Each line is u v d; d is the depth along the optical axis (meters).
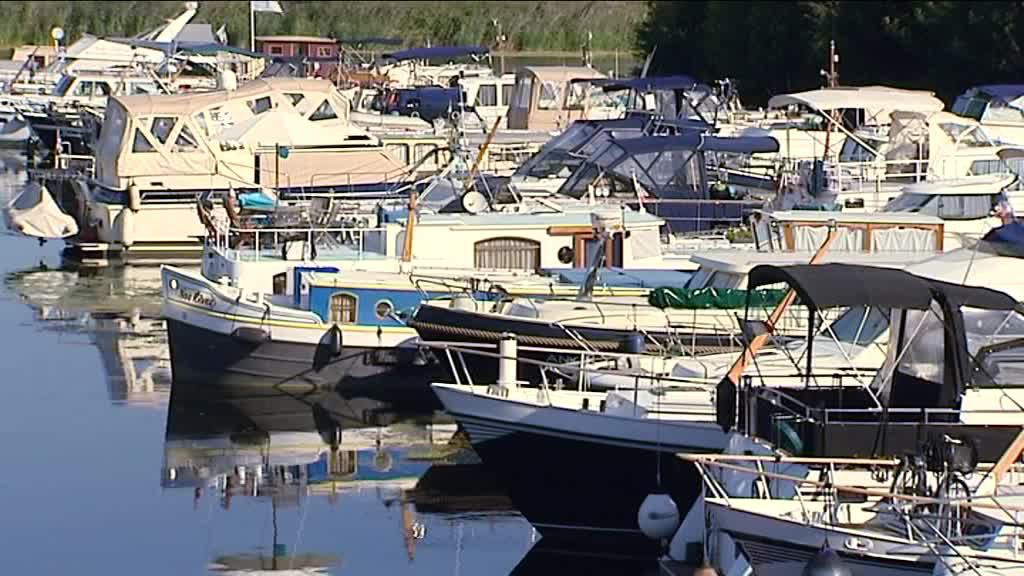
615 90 140.38
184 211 113.25
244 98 115.25
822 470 45.06
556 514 56.56
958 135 102.62
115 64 169.88
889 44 183.38
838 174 96.00
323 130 115.38
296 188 111.00
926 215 77.69
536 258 78.81
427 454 66.81
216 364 74.62
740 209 91.50
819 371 53.34
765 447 47.12
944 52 173.25
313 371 74.00
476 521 58.94
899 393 47.53
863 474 45.12
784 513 44.38
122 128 112.94
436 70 179.25
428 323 66.88
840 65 184.75
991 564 41.28
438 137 126.25
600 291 70.81
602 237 75.56
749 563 44.28
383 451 67.06
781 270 47.22
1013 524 41.91
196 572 52.94
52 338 85.50
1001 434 45.75
